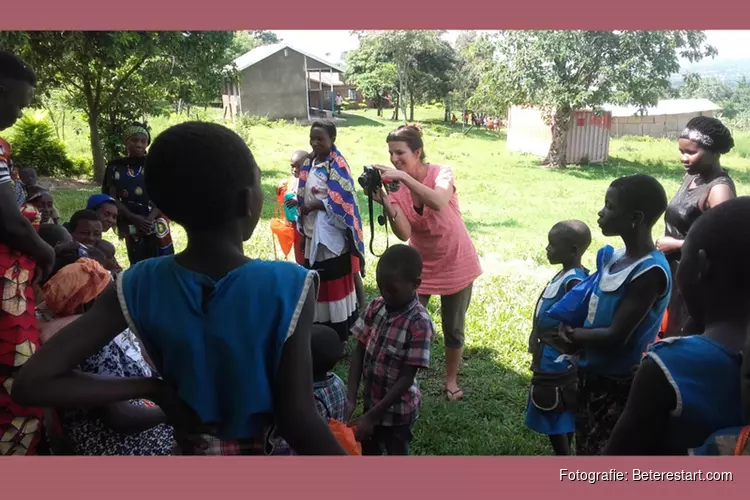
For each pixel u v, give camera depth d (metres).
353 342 5.48
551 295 3.28
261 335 1.44
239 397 1.44
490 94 22.77
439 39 42.19
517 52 21.52
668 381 1.50
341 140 28.03
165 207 1.47
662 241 3.65
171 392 1.49
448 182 4.18
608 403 2.77
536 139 26.33
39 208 4.85
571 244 3.27
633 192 2.62
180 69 14.72
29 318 2.64
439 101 45.31
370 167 3.99
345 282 5.09
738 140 29.27
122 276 1.52
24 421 2.61
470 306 6.38
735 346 1.51
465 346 5.38
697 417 1.48
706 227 1.57
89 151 20.05
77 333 1.46
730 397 1.48
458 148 28.47
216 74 15.18
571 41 20.38
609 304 2.68
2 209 2.56
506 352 5.30
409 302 3.06
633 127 35.25
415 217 4.20
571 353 2.91
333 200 4.91
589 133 24.00
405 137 4.18
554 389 3.34
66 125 23.56
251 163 1.51
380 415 2.99
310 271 1.52
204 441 1.52
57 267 2.93
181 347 1.44
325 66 41.41
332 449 1.48
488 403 4.49
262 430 1.52
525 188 17.02
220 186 1.44
